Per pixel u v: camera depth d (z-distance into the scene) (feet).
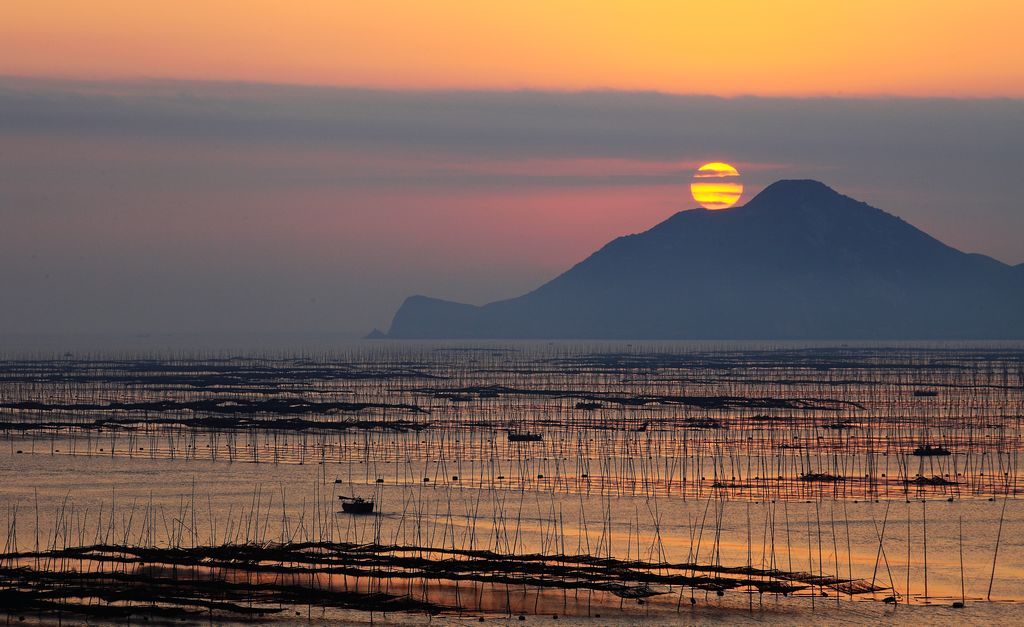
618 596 429.38
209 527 571.69
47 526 571.28
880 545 532.32
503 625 397.60
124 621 399.03
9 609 405.18
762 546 531.09
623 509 623.77
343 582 447.01
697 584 440.04
